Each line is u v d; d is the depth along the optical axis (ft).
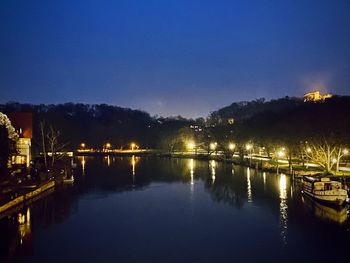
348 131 298.15
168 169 445.78
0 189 223.71
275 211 215.10
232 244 163.22
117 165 506.48
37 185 263.29
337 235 172.35
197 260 146.72
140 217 208.13
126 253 154.71
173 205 237.04
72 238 173.06
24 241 169.07
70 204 240.53
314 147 317.63
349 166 346.33
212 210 221.66
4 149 251.39
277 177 342.03
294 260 146.10
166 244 164.35
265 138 443.73
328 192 216.33
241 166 457.68
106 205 237.66
